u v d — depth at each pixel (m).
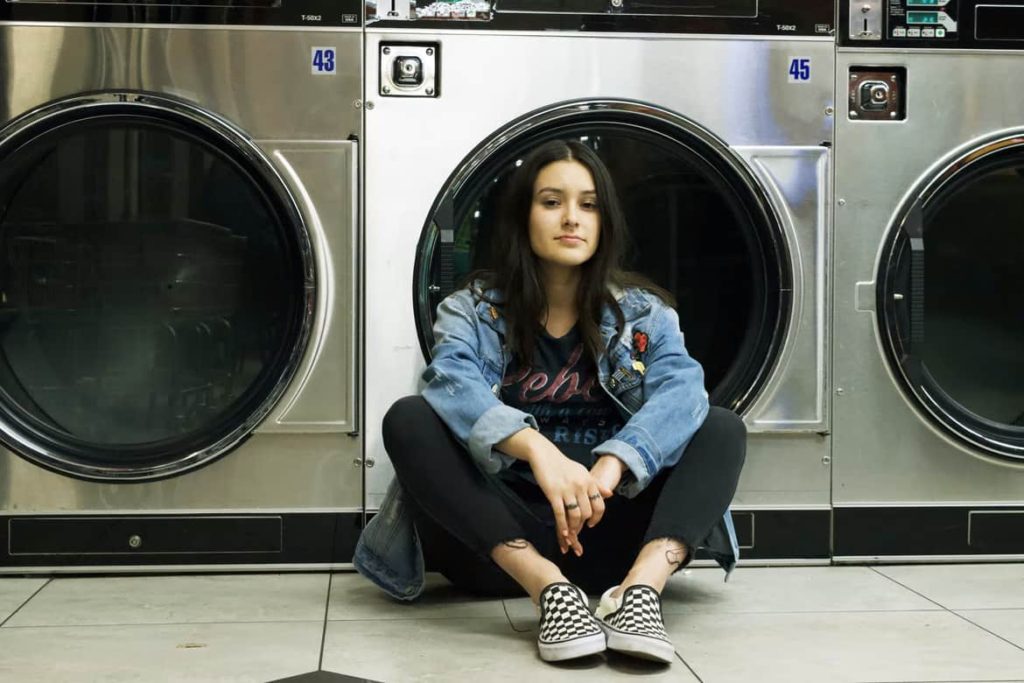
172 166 1.94
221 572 1.95
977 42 2.02
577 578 1.76
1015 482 2.05
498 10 1.94
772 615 1.68
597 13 1.96
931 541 2.04
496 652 1.49
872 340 2.02
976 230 2.10
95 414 1.97
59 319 1.96
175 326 1.97
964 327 2.11
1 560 1.91
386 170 1.93
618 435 1.56
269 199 1.93
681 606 1.74
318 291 1.92
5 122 1.88
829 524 2.02
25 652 1.48
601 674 1.39
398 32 1.93
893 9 2.01
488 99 1.94
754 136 1.99
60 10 1.88
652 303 1.71
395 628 1.61
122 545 1.93
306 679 1.36
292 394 1.92
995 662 1.44
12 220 1.94
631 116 1.96
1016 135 2.02
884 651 1.49
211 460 1.92
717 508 1.57
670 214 2.05
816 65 2.00
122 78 1.89
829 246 2.00
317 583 1.88
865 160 2.01
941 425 2.02
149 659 1.45
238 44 1.91
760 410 1.99
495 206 1.99
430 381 1.65
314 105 1.92
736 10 1.98
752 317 2.03
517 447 1.53
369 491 1.94
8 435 1.90
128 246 1.96
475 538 1.54
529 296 1.70
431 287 1.94
